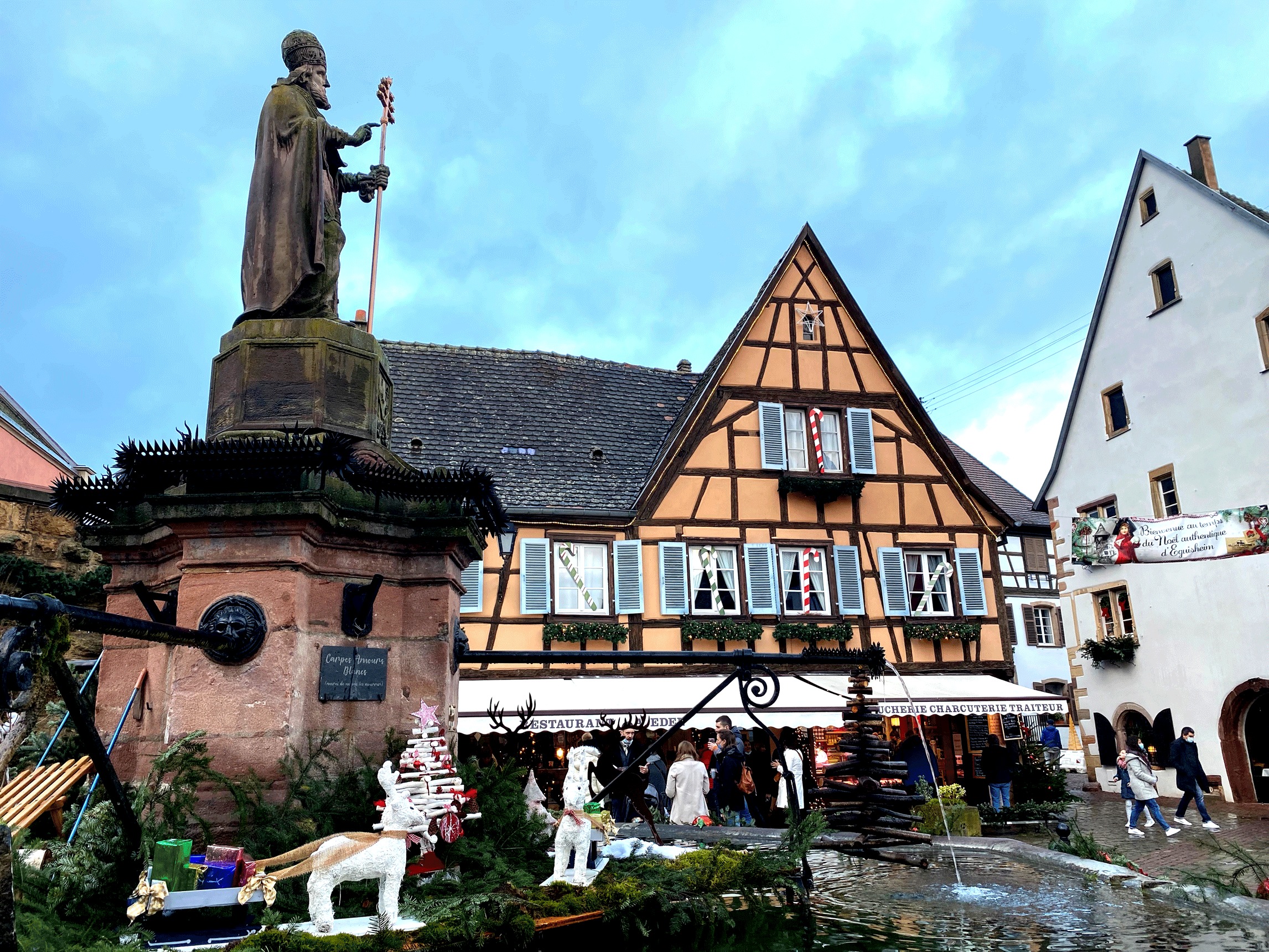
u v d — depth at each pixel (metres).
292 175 5.40
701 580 17.53
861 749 5.70
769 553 17.78
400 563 4.89
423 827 3.31
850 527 18.52
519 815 4.40
